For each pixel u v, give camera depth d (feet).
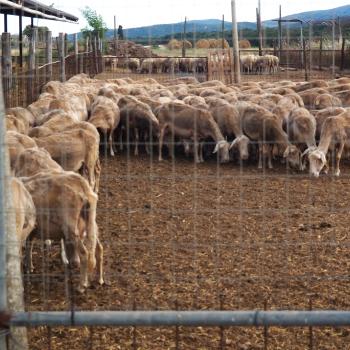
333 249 20.08
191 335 14.60
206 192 27.20
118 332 14.76
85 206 17.34
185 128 34.35
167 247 20.29
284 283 17.52
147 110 35.47
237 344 14.25
